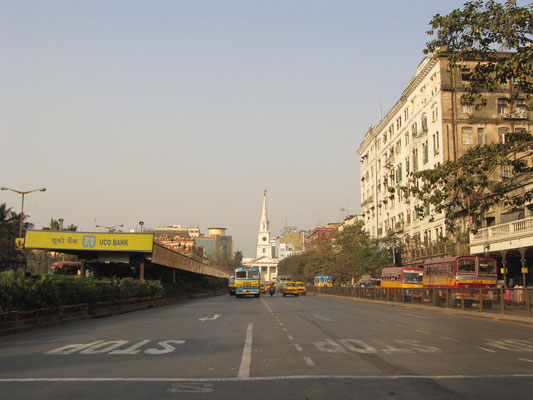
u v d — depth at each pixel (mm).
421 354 11602
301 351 12078
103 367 9805
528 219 32906
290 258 129875
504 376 8844
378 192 76812
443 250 48188
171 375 8961
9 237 61594
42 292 19016
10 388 7855
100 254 37312
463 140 50406
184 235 129750
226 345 13211
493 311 25672
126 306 29328
